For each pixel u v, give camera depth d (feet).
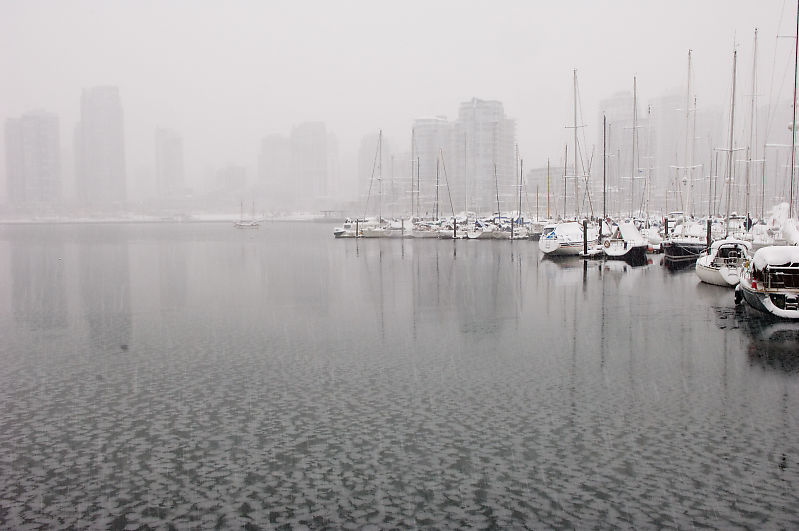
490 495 48.73
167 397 72.43
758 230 202.39
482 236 336.29
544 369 80.12
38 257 279.90
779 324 102.78
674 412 63.93
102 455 57.00
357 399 70.23
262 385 76.13
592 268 192.24
